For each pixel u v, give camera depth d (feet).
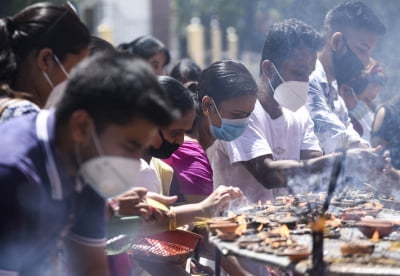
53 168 6.40
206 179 11.05
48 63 8.28
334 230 8.80
